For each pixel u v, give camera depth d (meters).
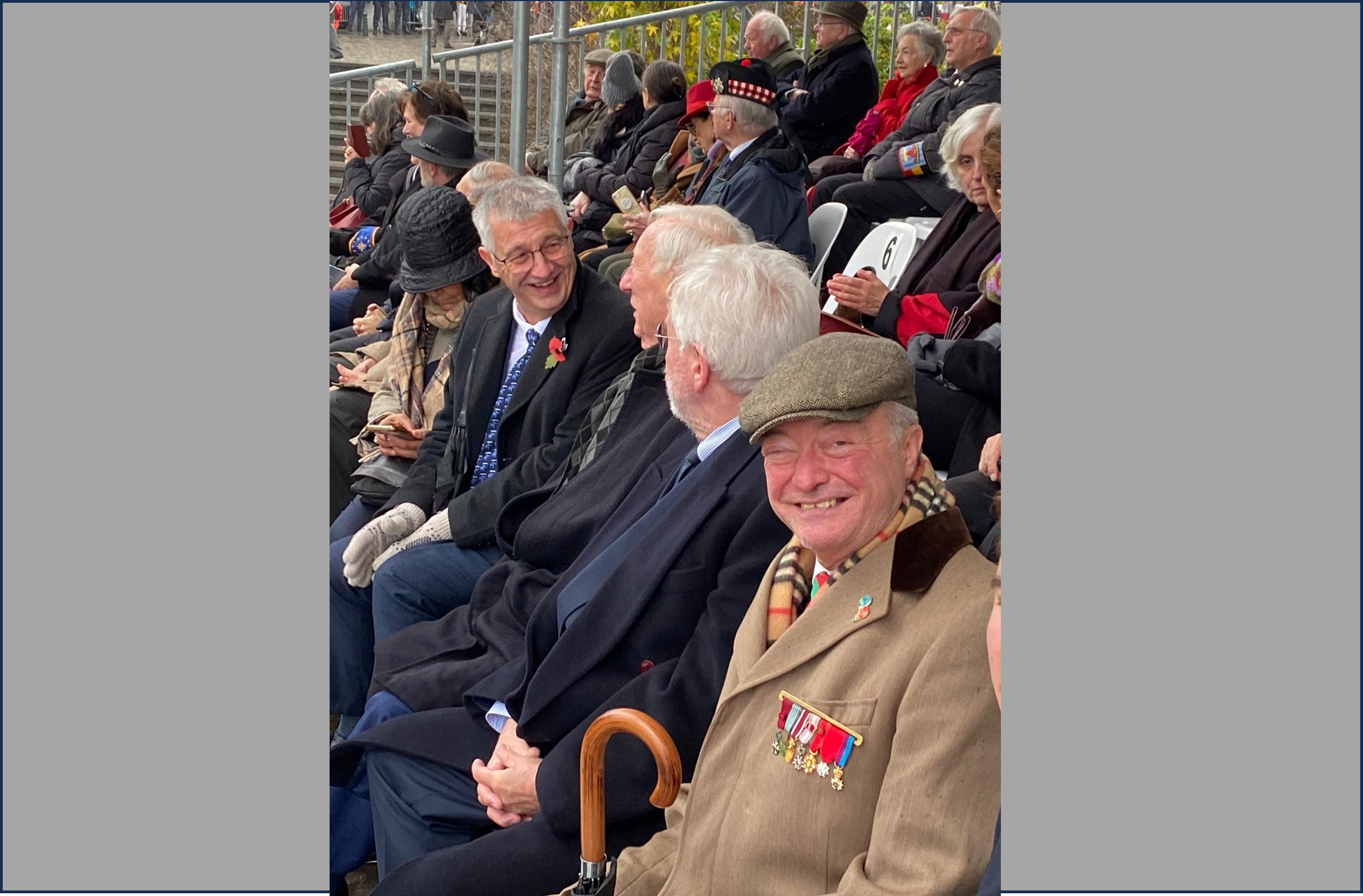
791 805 1.67
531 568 2.78
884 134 5.64
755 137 4.28
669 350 2.32
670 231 2.76
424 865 2.13
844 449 1.72
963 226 3.45
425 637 2.78
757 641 1.85
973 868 1.53
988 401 2.79
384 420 3.53
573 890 1.84
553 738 2.24
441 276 3.50
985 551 1.94
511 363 3.26
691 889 1.77
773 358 2.22
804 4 7.05
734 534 2.20
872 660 1.67
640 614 2.21
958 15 4.68
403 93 5.71
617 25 6.93
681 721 2.06
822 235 4.31
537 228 3.05
